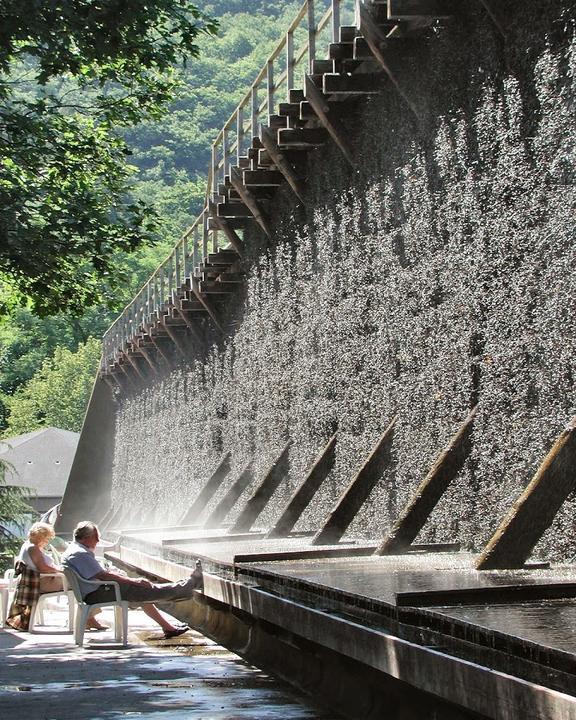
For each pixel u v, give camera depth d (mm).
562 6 10023
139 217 18625
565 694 4652
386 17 13195
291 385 18625
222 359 24891
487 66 11461
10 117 17844
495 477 11156
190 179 101688
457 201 12148
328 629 7676
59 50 15695
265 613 9562
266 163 18406
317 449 16969
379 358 14461
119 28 15648
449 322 12336
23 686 9672
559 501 8758
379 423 14422
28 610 14672
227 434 24000
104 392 42844
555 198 10141
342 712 7992
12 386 86438
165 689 9367
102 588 12898
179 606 16641
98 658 11680
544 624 5602
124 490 38531
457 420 12141
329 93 14570
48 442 60625
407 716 7113
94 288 19266
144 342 32406
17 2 14789
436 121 12648
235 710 8242
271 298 20109
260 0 127562
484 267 11500
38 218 17547
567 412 10000
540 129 10367
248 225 21781
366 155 15000
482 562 8711
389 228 14250
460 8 12086
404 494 13422
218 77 107938
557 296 10109
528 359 10672
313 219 17391
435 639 6109
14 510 32250
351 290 15555
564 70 10008
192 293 25812
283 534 15852
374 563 10078
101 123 19203
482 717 5770
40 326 86250
